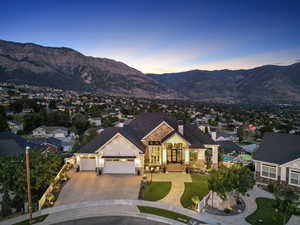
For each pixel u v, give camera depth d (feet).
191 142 114.62
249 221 68.90
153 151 111.55
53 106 564.71
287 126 458.50
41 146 173.88
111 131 116.57
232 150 233.35
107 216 70.79
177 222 67.46
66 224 66.44
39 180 79.46
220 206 76.18
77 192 86.53
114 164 104.53
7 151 142.41
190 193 86.07
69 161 115.85
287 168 99.30
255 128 458.09
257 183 102.83
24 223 67.41
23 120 377.50
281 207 62.85
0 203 76.33
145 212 72.90
